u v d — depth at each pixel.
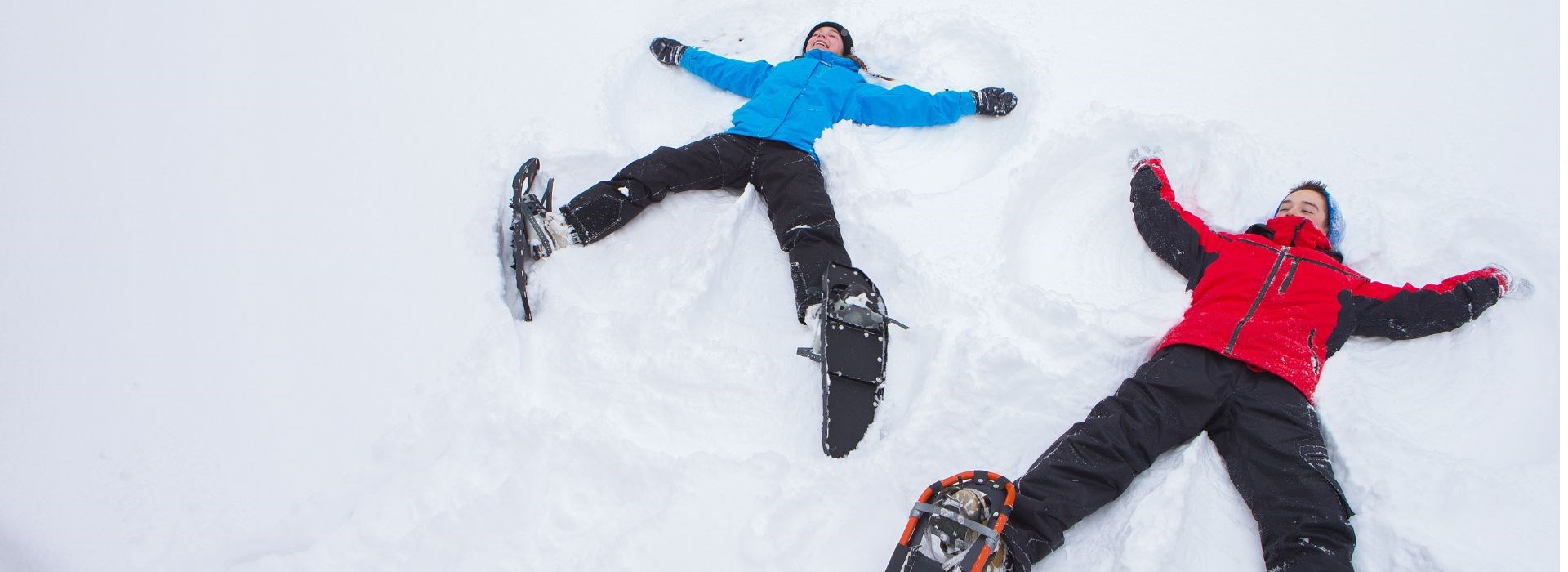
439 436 2.10
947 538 1.75
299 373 2.22
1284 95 3.02
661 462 2.00
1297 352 2.07
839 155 2.84
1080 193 2.83
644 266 2.57
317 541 1.91
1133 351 2.25
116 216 2.62
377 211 2.67
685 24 3.53
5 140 2.84
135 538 1.91
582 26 3.47
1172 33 3.29
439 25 3.46
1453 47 3.18
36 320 2.31
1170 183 2.80
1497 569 1.75
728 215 2.66
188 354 2.26
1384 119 2.91
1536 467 1.97
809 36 3.36
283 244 2.55
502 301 2.40
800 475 1.98
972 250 2.52
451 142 2.93
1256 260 2.32
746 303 2.52
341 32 3.41
